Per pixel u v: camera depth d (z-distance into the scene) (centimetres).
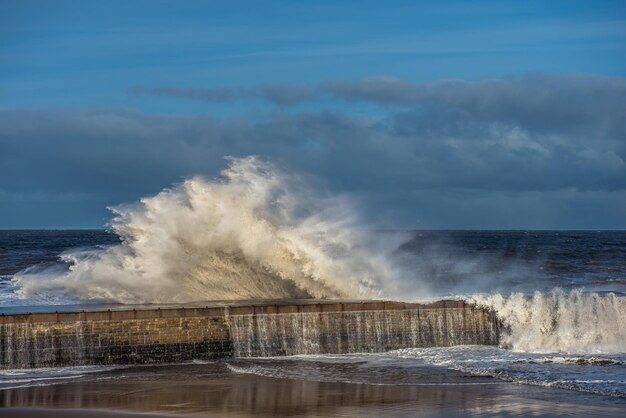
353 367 1992
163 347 2044
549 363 2042
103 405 1571
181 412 1513
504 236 11269
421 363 2041
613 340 2323
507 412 1521
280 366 2000
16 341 1948
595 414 1509
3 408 1530
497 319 2322
